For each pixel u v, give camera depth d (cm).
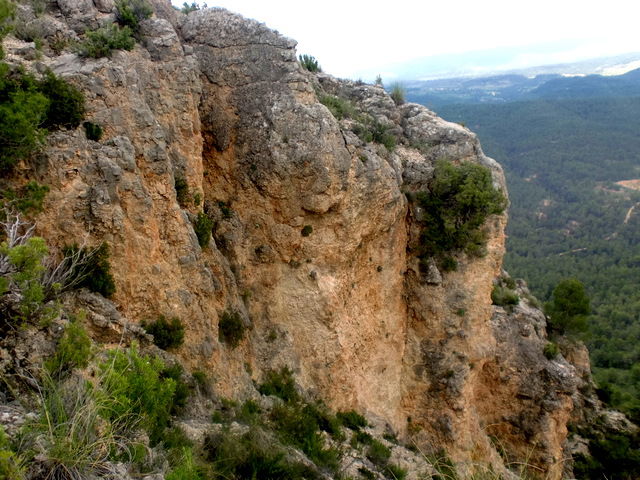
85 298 1191
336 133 1977
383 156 2258
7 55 1288
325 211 1989
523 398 2905
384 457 1958
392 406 2453
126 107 1390
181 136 1659
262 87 1962
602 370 5697
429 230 2453
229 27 2012
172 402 1242
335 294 2092
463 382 2500
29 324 963
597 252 12188
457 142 2522
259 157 1944
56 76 1291
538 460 2866
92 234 1248
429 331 2520
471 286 2494
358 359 2281
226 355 1702
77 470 675
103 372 898
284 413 1723
